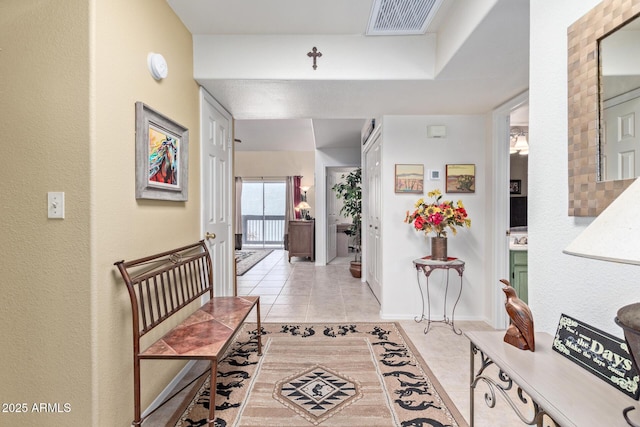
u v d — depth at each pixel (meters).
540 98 1.28
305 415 1.74
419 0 1.93
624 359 0.87
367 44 2.33
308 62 2.33
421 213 2.95
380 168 3.50
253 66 2.32
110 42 1.43
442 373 2.20
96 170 1.35
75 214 1.33
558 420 0.75
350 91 2.58
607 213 0.66
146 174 1.66
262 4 1.97
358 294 4.27
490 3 1.53
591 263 1.05
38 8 1.34
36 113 1.34
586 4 1.05
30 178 1.34
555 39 1.20
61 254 1.34
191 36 2.29
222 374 2.18
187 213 2.21
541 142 1.28
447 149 3.26
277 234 9.70
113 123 1.45
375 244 4.14
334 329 3.00
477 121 3.24
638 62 0.87
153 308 1.77
